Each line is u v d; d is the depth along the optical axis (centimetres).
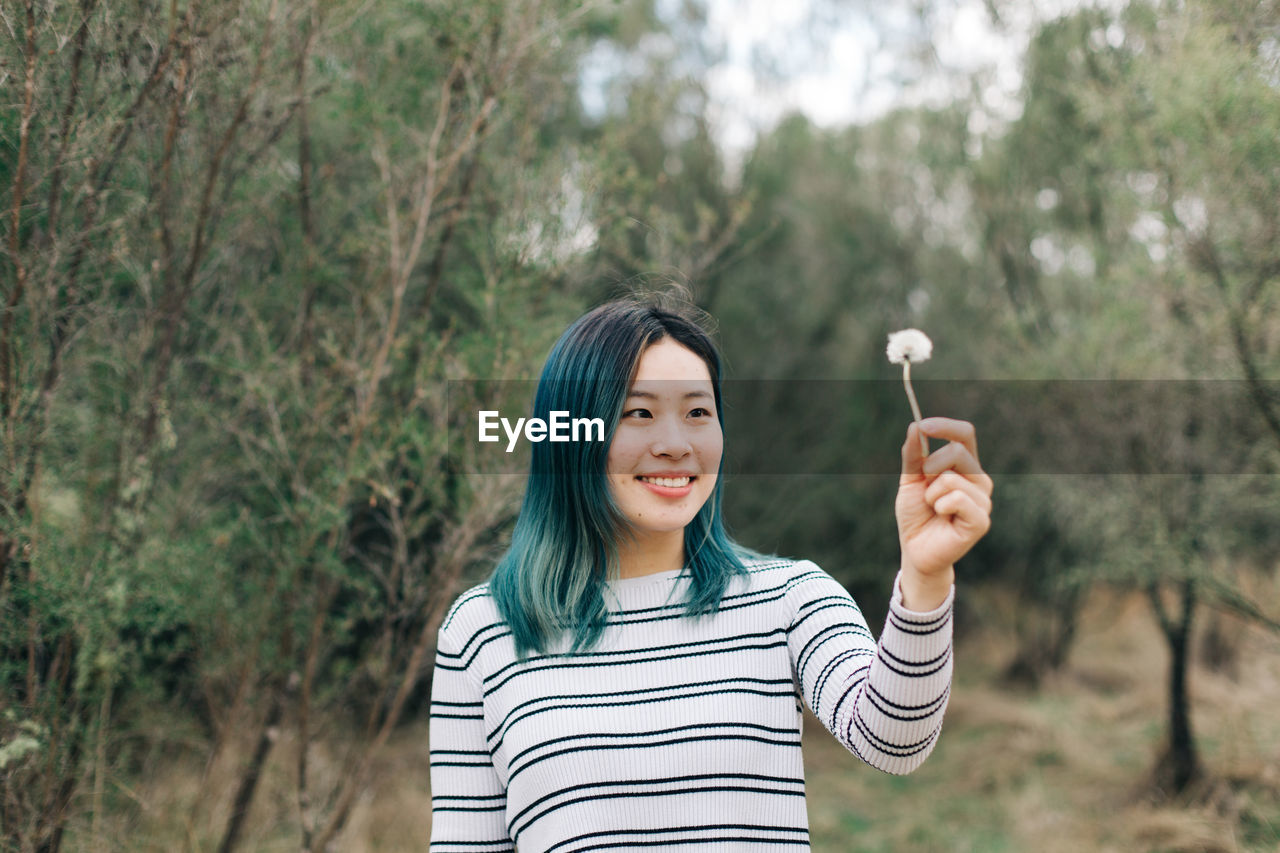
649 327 117
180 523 258
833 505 696
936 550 85
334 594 256
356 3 240
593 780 108
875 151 689
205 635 251
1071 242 509
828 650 109
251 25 225
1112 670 702
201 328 260
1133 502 428
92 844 219
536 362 263
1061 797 473
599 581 119
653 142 524
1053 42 455
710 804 107
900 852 442
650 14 535
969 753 565
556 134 459
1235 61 294
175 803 264
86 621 198
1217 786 419
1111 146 388
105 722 222
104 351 231
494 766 118
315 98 251
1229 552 432
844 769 568
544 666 114
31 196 196
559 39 269
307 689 253
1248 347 331
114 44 201
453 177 279
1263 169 301
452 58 260
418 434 238
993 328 595
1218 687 546
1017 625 720
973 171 556
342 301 286
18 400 193
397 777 383
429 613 260
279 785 290
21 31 183
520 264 262
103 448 230
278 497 245
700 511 123
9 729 198
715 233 506
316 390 253
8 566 197
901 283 690
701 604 116
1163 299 373
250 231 262
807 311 689
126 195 216
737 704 111
